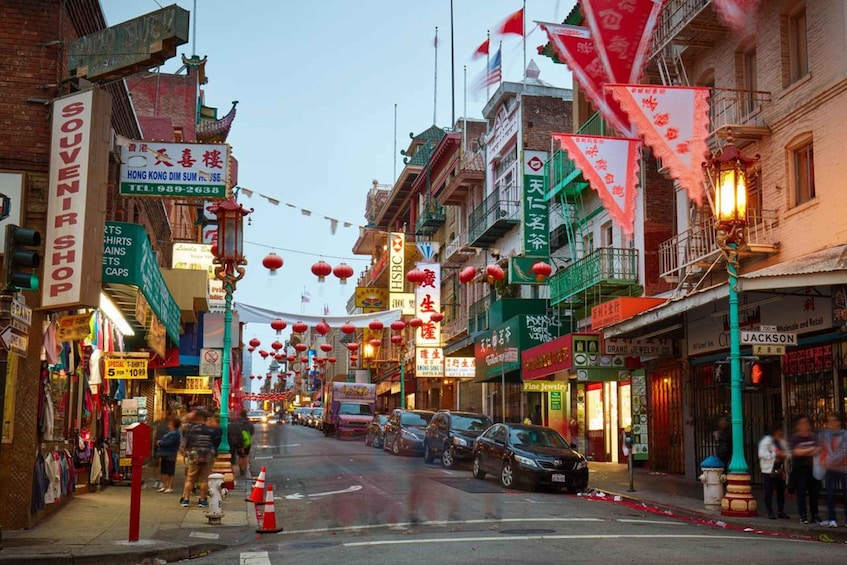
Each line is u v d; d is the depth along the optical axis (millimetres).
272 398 101562
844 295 15203
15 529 11805
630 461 18719
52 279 12203
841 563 9148
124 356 17891
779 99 18891
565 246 31250
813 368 17344
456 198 45438
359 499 16953
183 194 16516
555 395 31875
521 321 29734
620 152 23266
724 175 15047
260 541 12016
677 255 23141
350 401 47125
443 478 21594
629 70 22516
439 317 40531
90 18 14578
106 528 12195
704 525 13703
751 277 14781
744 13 19891
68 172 12375
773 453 13844
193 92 39531
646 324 19609
